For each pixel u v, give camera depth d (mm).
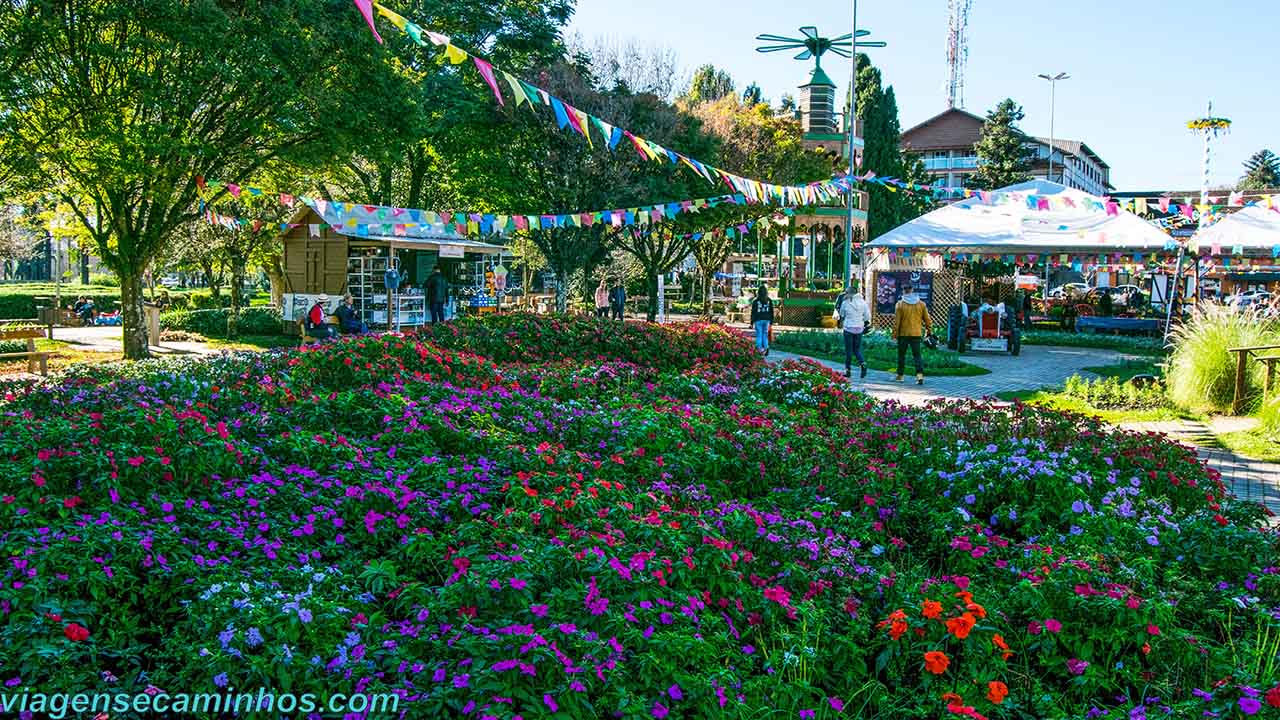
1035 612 4410
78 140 15984
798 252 47156
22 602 3756
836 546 5383
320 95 16953
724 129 32531
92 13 15234
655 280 33000
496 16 26906
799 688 3826
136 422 5668
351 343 9258
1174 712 3697
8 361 17891
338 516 5309
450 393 8211
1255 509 6234
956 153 85312
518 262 44281
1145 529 5570
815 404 10000
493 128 26375
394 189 30844
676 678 3588
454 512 5516
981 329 23672
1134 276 44000
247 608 3801
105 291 44875
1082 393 14312
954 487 6375
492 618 3963
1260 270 36938
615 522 5094
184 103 16406
